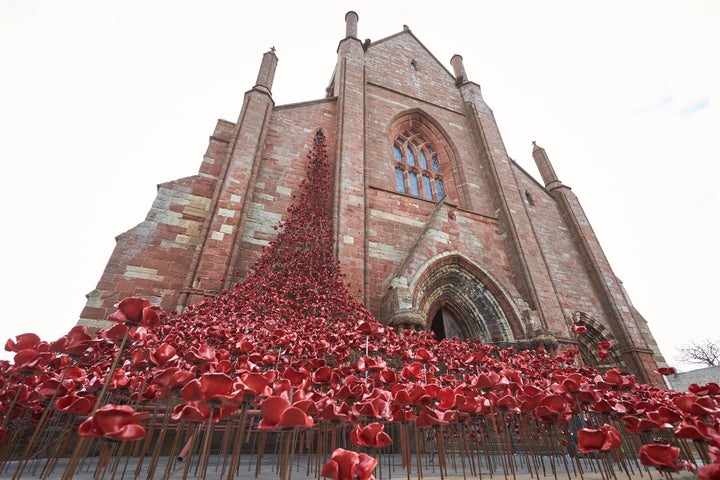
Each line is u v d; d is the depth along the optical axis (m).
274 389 1.84
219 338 3.41
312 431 2.62
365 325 3.65
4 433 1.94
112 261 7.66
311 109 13.70
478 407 2.26
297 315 6.30
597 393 2.55
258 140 11.05
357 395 2.08
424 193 14.67
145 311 1.77
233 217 8.91
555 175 18.08
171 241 8.48
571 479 2.69
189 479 2.26
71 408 1.91
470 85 19.22
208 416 1.70
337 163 11.38
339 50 17.00
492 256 12.30
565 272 14.09
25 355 1.93
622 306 13.54
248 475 2.51
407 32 20.94
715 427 1.93
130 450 1.90
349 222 10.01
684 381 33.47
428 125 16.94
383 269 9.88
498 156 16.12
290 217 9.87
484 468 3.56
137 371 2.41
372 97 15.65
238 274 8.28
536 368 5.26
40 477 2.16
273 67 13.75
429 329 9.81
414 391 2.12
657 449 1.60
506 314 10.62
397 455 4.90
